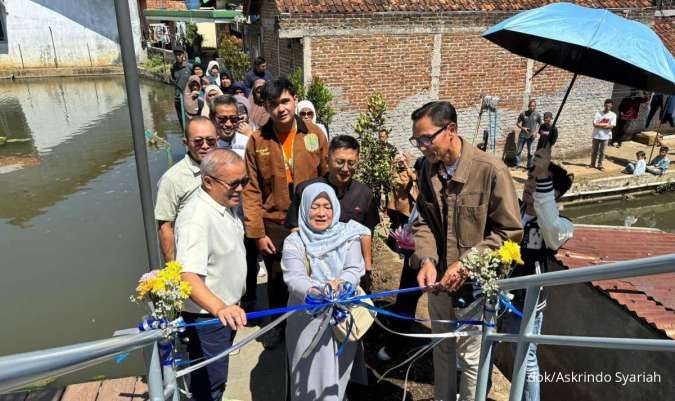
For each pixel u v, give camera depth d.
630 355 3.94
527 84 13.10
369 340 4.31
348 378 3.11
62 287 7.16
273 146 3.93
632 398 3.94
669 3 16.42
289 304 3.13
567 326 4.47
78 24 28.75
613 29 2.65
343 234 3.04
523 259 3.19
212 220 2.79
